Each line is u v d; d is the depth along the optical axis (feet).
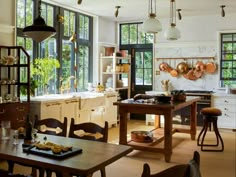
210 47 25.59
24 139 9.07
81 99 20.80
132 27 28.81
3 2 16.78
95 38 26.21
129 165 14.90
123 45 29.25
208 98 24.14
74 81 23.93
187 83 26.55
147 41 28.30
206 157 16.47
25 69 18.71
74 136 10.30
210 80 25.76
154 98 17.04
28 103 16.20
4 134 9.51
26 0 19.21
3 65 16.06
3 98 15.93
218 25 25.25
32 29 10.24
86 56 25.73
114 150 8.16
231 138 21.16
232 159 16.10
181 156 16.55
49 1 20.61
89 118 21.84
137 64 28.84
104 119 23.86
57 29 21.93
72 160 7.21
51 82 21.75
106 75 27.43
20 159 7.38
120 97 28.19
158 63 27.63
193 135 20.47
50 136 9.83
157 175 5.16
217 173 13.82
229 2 20.59
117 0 20.10
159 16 26.00
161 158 16.17
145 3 20.90
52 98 18.71
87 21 25.72
